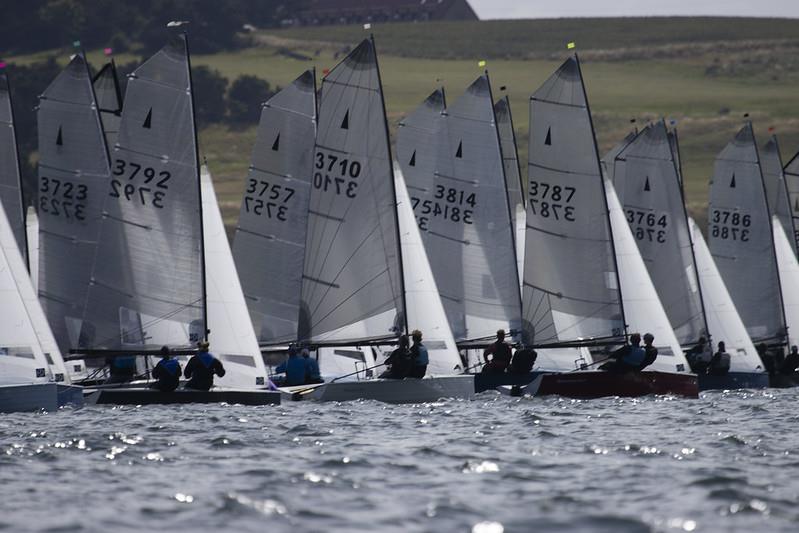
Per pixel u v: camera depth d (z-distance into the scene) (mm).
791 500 67688
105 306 131125
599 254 141625
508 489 71000
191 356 132250
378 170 134375
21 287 120062
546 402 125812
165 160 130750
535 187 143250
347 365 141875
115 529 61031
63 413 111188
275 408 117062
